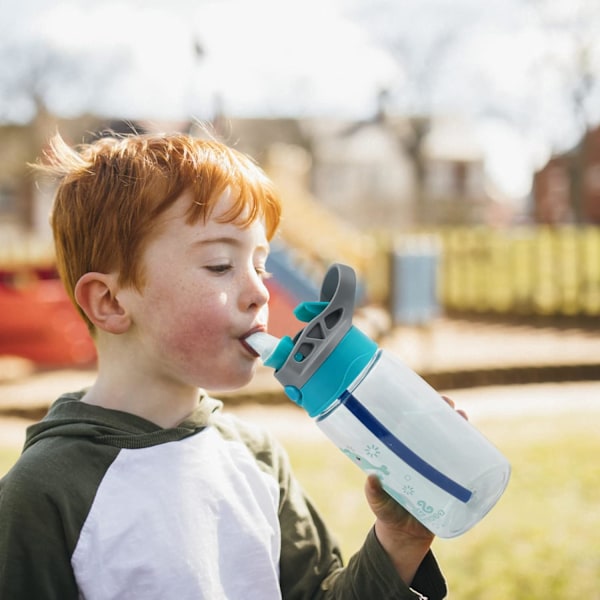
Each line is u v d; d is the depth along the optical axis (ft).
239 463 4.04
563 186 137.59
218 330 3.65
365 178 139.23
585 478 12.81
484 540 10.18
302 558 4.22
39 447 3.62
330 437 3.57
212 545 3.67
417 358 27.81
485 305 44.39
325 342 3.47
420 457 3.47
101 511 3.49
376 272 43.60
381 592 3.85
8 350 25.63
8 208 98.73
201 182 3.67
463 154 144.15
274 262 24.95
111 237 3.69
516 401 21.66
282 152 31.76
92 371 25.44
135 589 3.46
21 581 3.38
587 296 41.83
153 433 3.74
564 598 8.57
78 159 4.03
